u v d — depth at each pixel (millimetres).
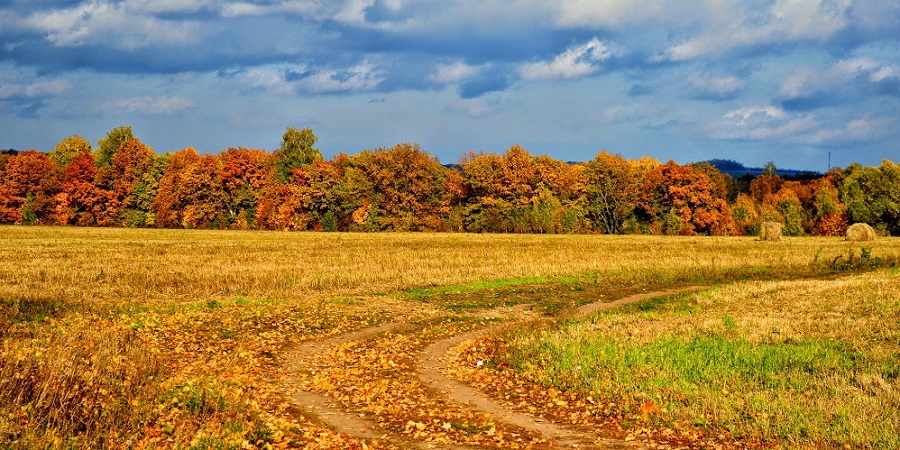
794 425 10234
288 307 23219
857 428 9805
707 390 12062
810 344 15289
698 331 17516
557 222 88188
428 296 27625
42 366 11359
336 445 10094
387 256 41281
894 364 13211
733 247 50844
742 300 23688
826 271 35688
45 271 30047
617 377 13219
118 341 14625
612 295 28188
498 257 41031
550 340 17078
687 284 31391
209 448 9617
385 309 24000
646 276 33906
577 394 12648
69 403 10562
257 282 28547
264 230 87438
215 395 11703
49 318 18625
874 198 84688
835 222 88375
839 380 12297
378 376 14727
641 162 106875
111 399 10906
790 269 36688
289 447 10047
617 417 11297
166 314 21078
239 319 20688
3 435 9273
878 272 32469
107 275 29359
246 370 14797
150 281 28141
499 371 14883
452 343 18734
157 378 12461
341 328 20328
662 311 22375
